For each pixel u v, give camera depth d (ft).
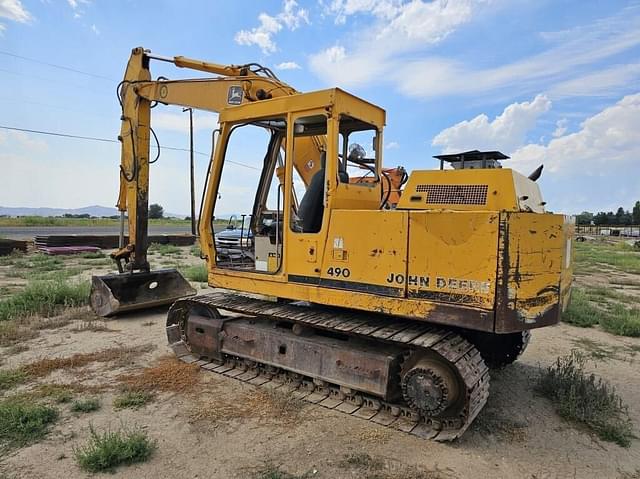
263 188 19.49
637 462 12.44
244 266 18.92
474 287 12.46
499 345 19.69
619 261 73.41
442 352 12.77
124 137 26.27
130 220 26.91
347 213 14.58
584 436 13.85
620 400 15.38
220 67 23.07
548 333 25.89
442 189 14.28
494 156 16.80
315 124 16.87
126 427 13.53
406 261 13.51
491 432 13.91
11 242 58.90
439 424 13.61
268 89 19.97
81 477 11.05
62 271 42.22
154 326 24.70
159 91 24.13
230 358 18.97
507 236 12.07
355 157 17.57
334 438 13.21
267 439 13.09
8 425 13.29
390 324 15.12
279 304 18.57
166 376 17.62
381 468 11.71
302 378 16.84
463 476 11.50
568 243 15.58
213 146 18.45
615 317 28.22
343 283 14.70
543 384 16.99
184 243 82.38
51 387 16.25
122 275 26.91
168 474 11.27
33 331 23.08
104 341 21.85
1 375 16.94
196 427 13.70
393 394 14.53
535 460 12.37
